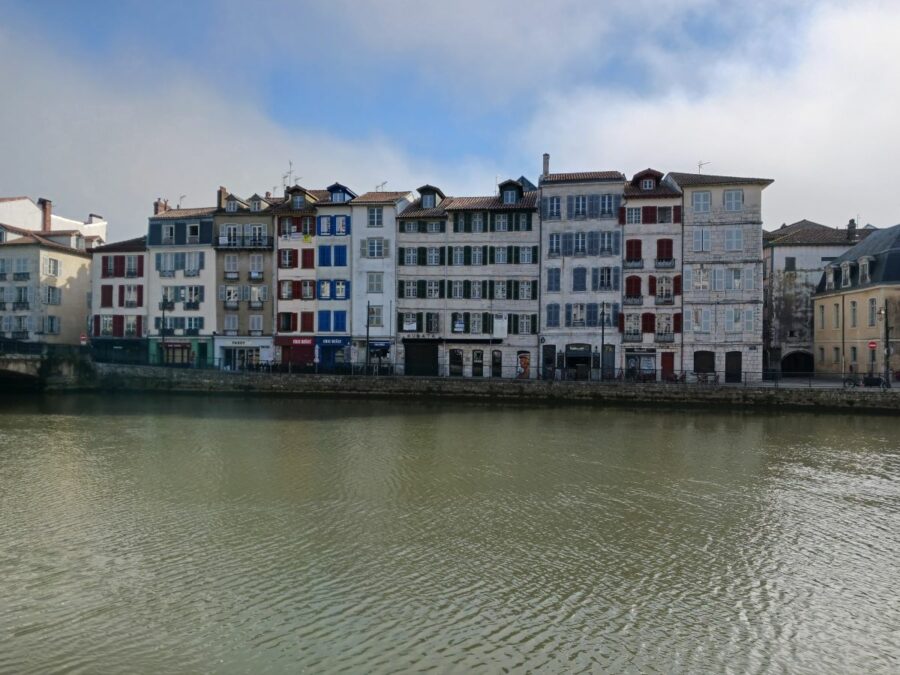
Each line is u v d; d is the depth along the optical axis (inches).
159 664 413.1
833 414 1621.6
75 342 2723.9
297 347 2445.9
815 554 617.6
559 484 872.3
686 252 2208.4
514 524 696.4
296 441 1193.4
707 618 481.4
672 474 937.5
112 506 751.7
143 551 605.3
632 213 2251.5
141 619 471.8
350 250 2413.9
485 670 407.8
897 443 1206.3
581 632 458.0
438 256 2372.0
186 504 761.6
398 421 1475.1
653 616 483.2
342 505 762.2
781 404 1679.4
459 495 810.8
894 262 2053.4
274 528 674.2
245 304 2474.2
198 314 2503.7
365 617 476.1
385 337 2385.6
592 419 1523.1
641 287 2237.9
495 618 476.7
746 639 452.1
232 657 421.4
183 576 547.5
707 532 677.9
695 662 421.4
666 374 2101.4
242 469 949.8
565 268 2287.2
